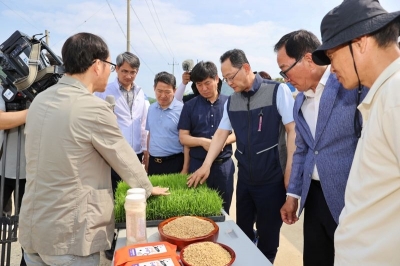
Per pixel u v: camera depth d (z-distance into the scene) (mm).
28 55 1928
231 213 4383
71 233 1379
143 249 1211
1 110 1979
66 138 1351
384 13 917
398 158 805
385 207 892
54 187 1373
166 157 3268
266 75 3553
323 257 1869
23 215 1456
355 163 1024
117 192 1895
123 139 1495
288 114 2215
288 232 3672
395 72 876
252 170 2334
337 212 1599
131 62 3260
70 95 1403
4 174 2135
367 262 924
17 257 2908
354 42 954
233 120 2398
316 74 1631
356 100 1495
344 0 1001
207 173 2197
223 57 2254
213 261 1140
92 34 1512
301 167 1947
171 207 1683
